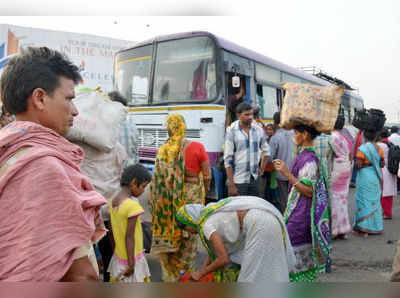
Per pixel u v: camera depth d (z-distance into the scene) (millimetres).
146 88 6309
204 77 5680
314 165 2633
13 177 799
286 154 5449
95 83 13883
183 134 3463
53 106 949
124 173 2787
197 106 5566
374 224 5301
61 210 803
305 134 2756
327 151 4086
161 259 3498
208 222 2213
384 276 3727
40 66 935
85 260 854
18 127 868
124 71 6758
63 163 881
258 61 7078
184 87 5848
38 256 758
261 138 4816
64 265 791
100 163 2660
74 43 13164
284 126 2842
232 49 6066
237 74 6141
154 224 3408
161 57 6227
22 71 928
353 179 10383
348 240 5117
